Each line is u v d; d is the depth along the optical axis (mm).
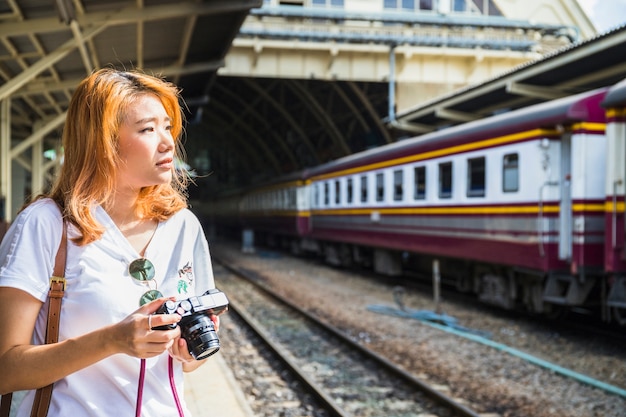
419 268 14656
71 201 1399
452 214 11352
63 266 1391
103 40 10531
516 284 10047
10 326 1306
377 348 8039
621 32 12625
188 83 16188
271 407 5645
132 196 1525
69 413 1364
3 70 10672
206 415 4730
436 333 8852
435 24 24062
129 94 1460
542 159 8898
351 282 15492
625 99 7406
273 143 44625
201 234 1686
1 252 1389
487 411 5473
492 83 17641
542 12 26406
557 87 17344
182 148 1738
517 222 9414
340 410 5234
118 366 1426
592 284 8633
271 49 24438
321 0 26984
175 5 8969
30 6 7828
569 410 5434
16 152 13727
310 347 8195
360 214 16031
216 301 1407
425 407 5598
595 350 7793
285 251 27641
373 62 25031
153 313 1324
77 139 1470
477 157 10508
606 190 7891
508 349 7660
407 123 24484
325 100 33000
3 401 1439
